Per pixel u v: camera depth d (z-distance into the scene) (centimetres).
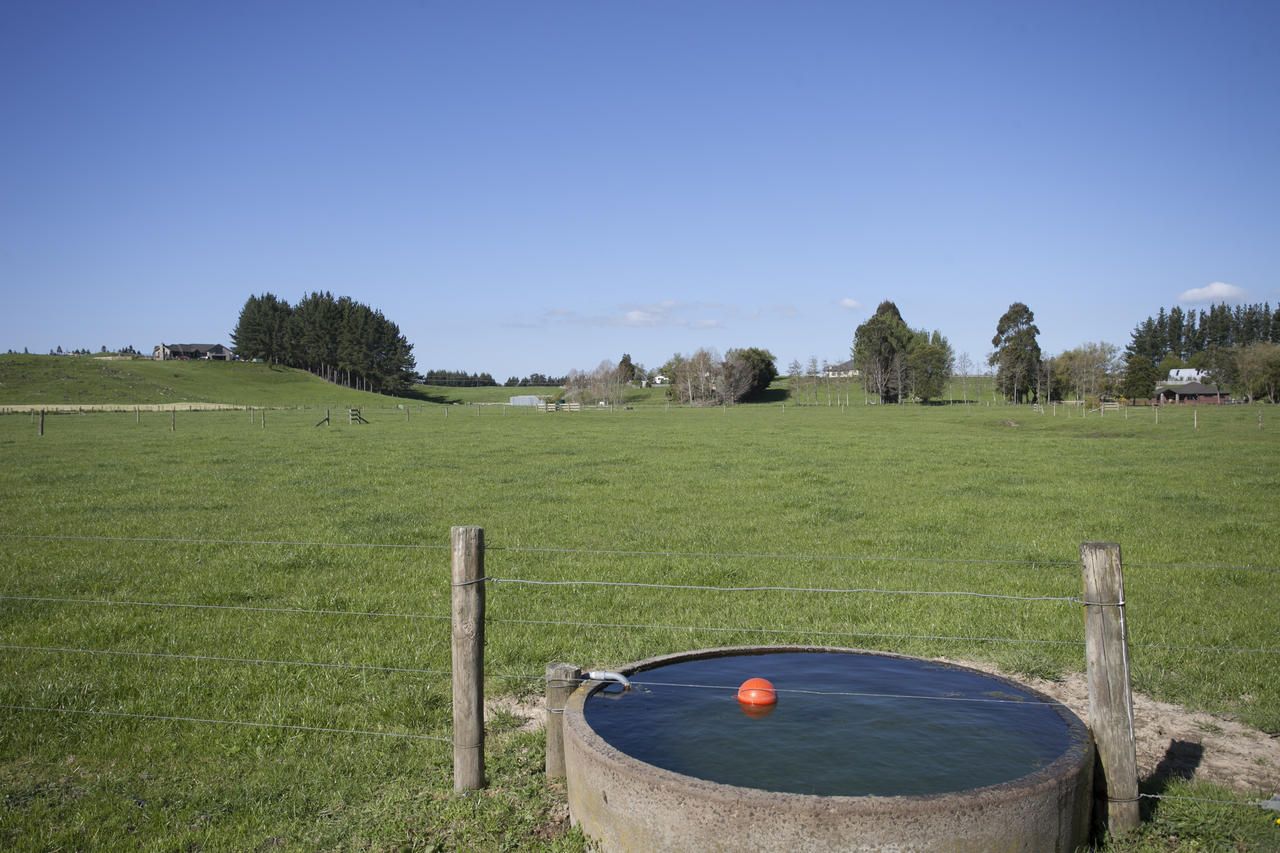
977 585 1295
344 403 12544
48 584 1279
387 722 754
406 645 978
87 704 792
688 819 454
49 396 10731
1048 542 1653
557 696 617
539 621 1077
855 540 1683
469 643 596
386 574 1370
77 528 1789
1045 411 8831
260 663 908
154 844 550
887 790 487
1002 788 452
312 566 1436
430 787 623
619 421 7031
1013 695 630
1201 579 1327
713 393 13450
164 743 708
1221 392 12306
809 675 675
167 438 4512
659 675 672
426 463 3228
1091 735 538
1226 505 2105
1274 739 720
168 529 1789
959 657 932
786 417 8031
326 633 1031
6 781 644
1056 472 2919
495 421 6894
